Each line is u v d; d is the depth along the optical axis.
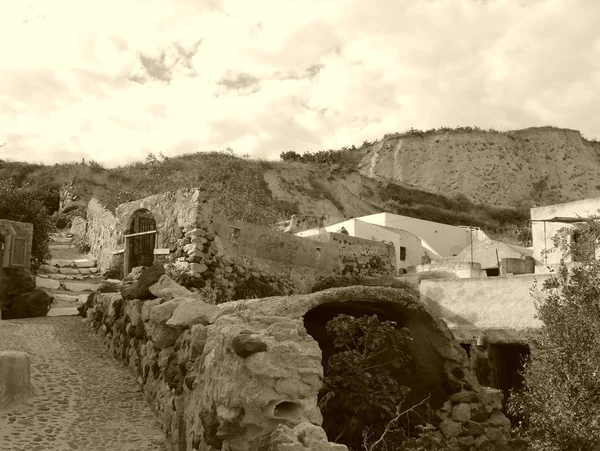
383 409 9.61
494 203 80.62
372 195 69.31
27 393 10.55
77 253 25.64
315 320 11.71
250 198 33.03
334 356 9.77
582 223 23.30
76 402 10.70
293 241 23.69
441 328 10.59
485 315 19.02
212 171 41.94
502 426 10.74
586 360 10.66
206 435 7.15
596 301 11.61
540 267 23.02
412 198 71.12
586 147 89.12
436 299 20.22
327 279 24.38
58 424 9.62
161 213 20.19
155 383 10.73
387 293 10.20
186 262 18.58
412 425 10.52
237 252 20.52
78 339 14.94
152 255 20.48
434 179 83.00
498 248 30.97
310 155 78.31
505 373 18.38
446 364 10.77
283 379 6.45
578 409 10.27
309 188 62.25
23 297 17.62
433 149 86.25
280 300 10.16
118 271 21.62
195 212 18.84
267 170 61.03
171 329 10.56
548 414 10.35
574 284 12.41
